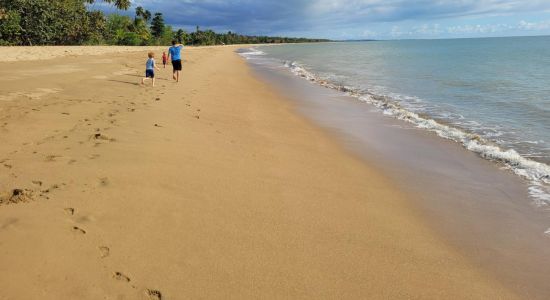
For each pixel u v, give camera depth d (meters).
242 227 4.66
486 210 6.07
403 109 14.11
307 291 3.64
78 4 53.03
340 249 4.49
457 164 8.23
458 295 3.90
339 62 42.72
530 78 22.59
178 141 7.69
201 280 3.58
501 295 3.99
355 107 14.53
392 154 8.88
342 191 6.42
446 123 11.98
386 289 3.84
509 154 8.61
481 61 38.47
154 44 86.94
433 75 25.70
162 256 3.84
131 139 7.28
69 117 8.54
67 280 3.27
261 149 8.27
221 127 9.72
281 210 5.31
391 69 31.38
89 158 5.99
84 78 15.80
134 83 15.56
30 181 4.97
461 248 4.88
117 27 74.50
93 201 4.66
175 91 14.40
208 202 5.20
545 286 4.18
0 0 40.91
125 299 3.19
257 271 3.84
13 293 3.01
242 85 19.89
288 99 16.27
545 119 12.09
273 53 75.75
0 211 4.15
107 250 3.78
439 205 6.20
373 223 5.31
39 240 3.72
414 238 5.01
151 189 5.25
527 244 5.07
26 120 7.94
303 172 7.14
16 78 14.21
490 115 12.95
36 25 43.34
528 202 6.38
